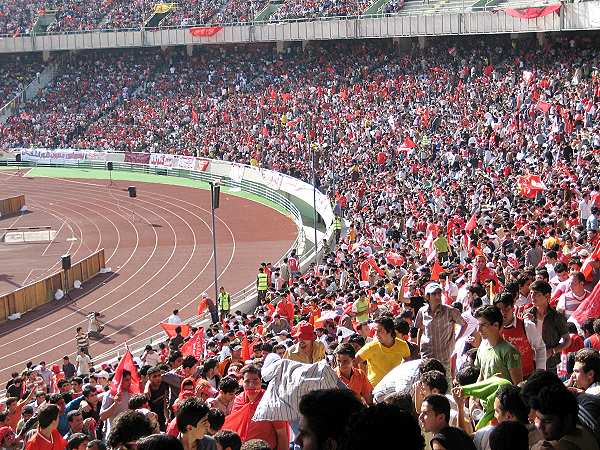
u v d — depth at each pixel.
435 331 13.97
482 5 80.12
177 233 67.06
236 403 11.98
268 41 93.44
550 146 52.78
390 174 59.28
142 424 10.26
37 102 103.75
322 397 6.71
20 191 87.31
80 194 84.62
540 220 32.38
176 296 50.78
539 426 8.42
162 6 102.50
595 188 34.22
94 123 98.94
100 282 54.44
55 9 108.50
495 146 57.44
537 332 12.53
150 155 91.88
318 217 67.69
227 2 99.06
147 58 102.88
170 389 16.09
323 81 86.44
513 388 9.22
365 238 44.78
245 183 80.00
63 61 107.25
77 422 14.98
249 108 89.62
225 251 60.66
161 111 95.81
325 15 89.38
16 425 19.61
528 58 71.62
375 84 80.69
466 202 45.62
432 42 84.00
